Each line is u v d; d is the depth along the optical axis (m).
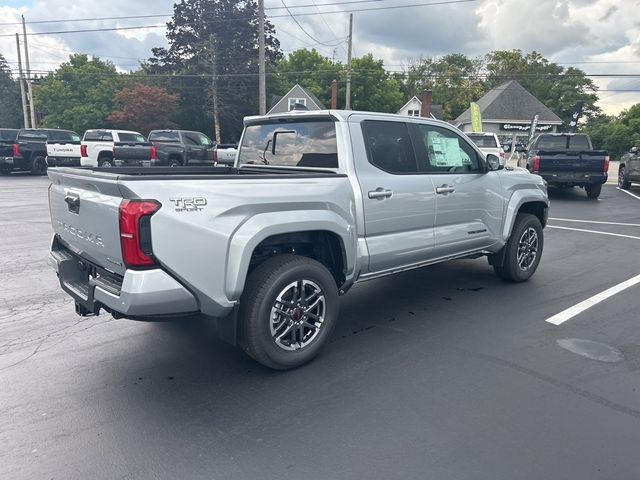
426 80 72.62
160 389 3.51
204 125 51.91
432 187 4.72
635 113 52.59
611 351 4.13
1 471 2.62
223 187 3.24
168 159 19.91
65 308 5.22
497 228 5.65
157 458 2.74
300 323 3.78
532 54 74.19
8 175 22.02
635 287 5.96
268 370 3.80
